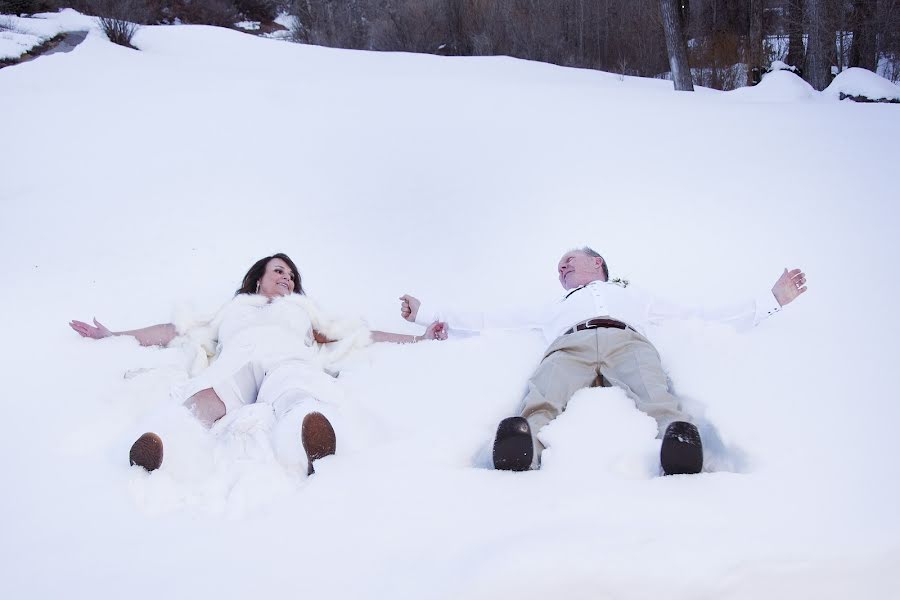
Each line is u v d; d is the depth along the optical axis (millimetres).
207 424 3377
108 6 17875
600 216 6586
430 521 2432
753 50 18828
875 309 4375
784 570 2172
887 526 2293
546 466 2910
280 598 2131
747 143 8617
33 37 14234
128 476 2867
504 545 2240
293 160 8445
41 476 2914
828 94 14414
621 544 2217
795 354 3676
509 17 21469
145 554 2371
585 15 21156
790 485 2539
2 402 3605
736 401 3225
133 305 5098
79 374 3904
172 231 6586
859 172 7438
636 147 8594
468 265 5883
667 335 3918
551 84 12953
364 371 3891
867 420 2986
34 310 4984
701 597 2125
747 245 5734
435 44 22078
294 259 5988
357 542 2354
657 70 20250
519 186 7543
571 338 3625
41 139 9039
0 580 2273
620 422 3115
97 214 7004
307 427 2926
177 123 9688
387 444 3086
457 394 3580
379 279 5633
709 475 2625
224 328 3975
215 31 17984
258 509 2633
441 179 7848
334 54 16703
